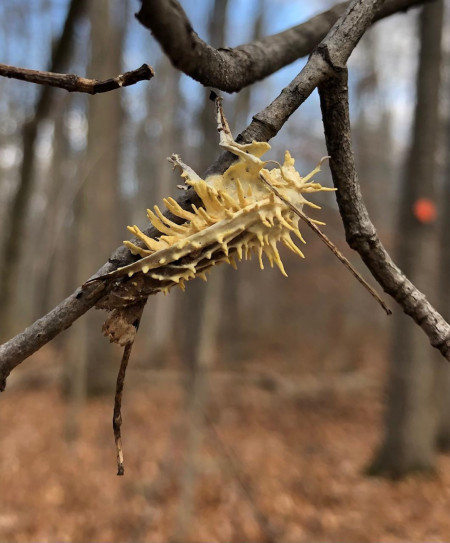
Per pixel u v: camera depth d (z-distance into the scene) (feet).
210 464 24.11
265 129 3.68
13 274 13.11
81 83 2.90
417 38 25.54
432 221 24.90
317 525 19.47
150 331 48.26
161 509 20.12
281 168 3.73
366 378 44.47
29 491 21.42
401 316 25.85
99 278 3.30
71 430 26.73
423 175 24.82
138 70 2.92
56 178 45.93
